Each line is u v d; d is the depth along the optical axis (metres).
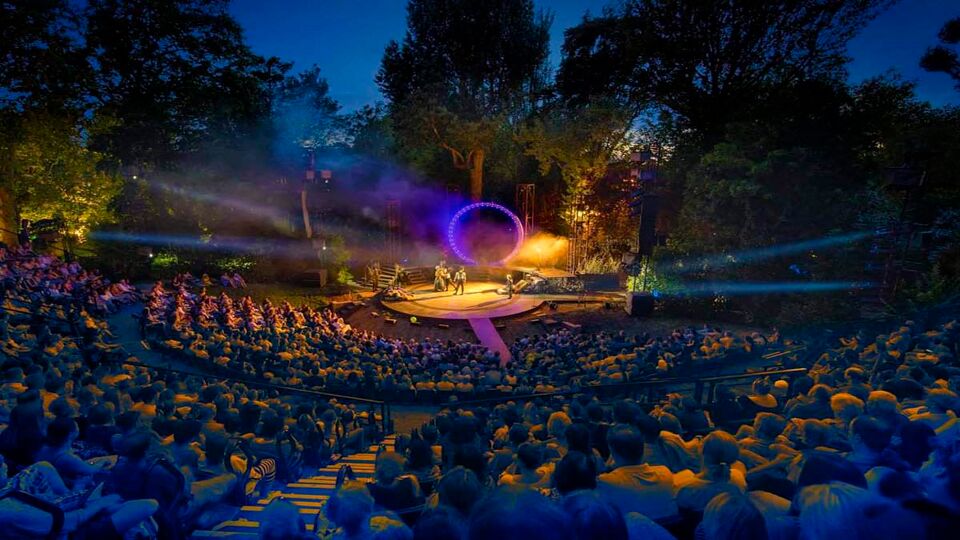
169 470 3.46
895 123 31.38
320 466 8.88
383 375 15.69
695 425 7.30
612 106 42.16
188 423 5.04
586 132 42.00
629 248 44.53
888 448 3.56
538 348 22.77
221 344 17.56
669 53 36.22
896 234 23.58
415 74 53.88
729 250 28.94
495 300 36.72
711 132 36.25
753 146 28.77
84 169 34.88
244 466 6.03
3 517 2.69
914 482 2.42
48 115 33.66
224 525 5.05
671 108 39.78
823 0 32.59
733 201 28.70
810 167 26.77
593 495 2.46
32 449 4.00
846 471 2.64
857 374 8.23
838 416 5.11
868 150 30.05
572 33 42.03
